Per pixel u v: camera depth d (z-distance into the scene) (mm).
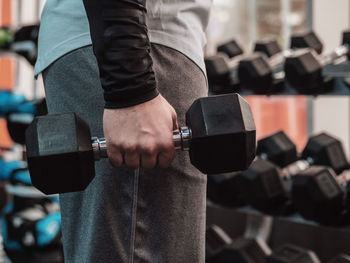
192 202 716
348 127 4031
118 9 582
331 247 1832
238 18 4598
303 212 1420
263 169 1488
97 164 678
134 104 587
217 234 1799
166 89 687
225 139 606
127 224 675
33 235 2021
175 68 696
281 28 4441
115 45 582
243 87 1755
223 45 2107
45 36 741
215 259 1693
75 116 615
